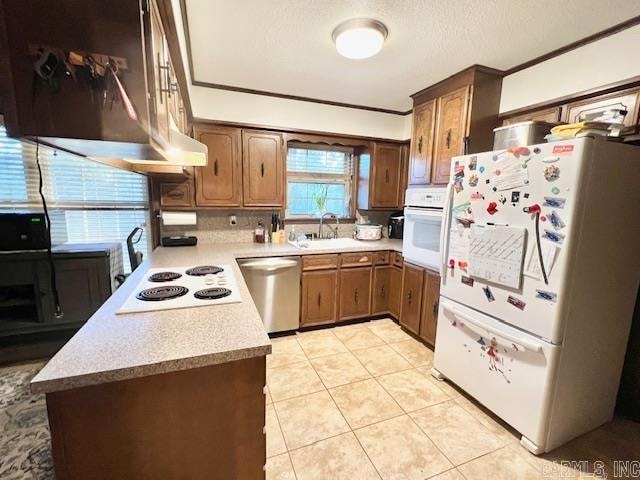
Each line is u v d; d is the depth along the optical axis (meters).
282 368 2.31
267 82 2.62
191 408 0.94
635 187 1.50
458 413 1.85
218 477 1.01
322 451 1.56
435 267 2.52
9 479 1.34
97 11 0.77
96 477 0.89
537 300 1.49
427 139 2.70
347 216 3.67
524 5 1.54
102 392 0.85
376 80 2.54
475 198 1.79
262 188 2.91
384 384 2.13
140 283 1.57
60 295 2.46
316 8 1.60
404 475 1.43
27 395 1.95
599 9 1.56
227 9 1.61
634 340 1.82
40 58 0.75
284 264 2.70
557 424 1.56
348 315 3.10
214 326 1.08
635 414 1.82
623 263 1.57
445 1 1.52
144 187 2.93
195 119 2.62
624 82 1.66
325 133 3.08
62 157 2.62
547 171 1.42
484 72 2.29
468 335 1.90
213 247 2.79
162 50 1.18
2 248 2.31
